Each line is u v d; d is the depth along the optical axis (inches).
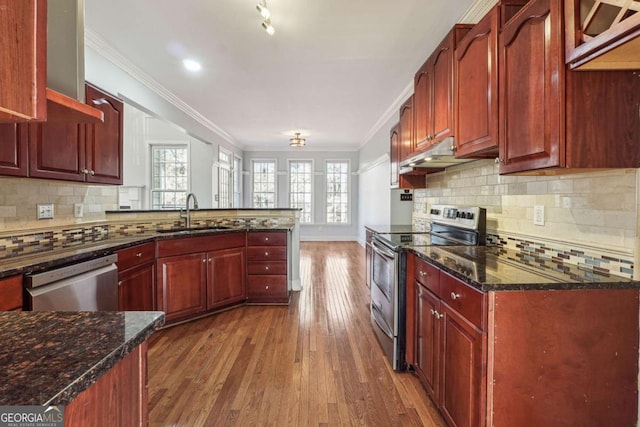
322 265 233.9
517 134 58.5
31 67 22.8
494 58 64.9
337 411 72.6
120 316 33.9
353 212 361.1
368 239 149.9
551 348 49.3
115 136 108.6
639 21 36.6
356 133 282.7
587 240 59.3
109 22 102.0
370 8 94.1
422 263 77.5
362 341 108.7
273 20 101.0
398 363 88.9
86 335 29.0
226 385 82.5
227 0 90.7
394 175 147.3
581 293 49.4
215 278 131.9
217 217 159.3
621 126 49.2
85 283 76.7
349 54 124.9
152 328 32.3
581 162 49.1
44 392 20.3
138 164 256.4
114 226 122.9
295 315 133.1
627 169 51.7
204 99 183.2
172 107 180.7
